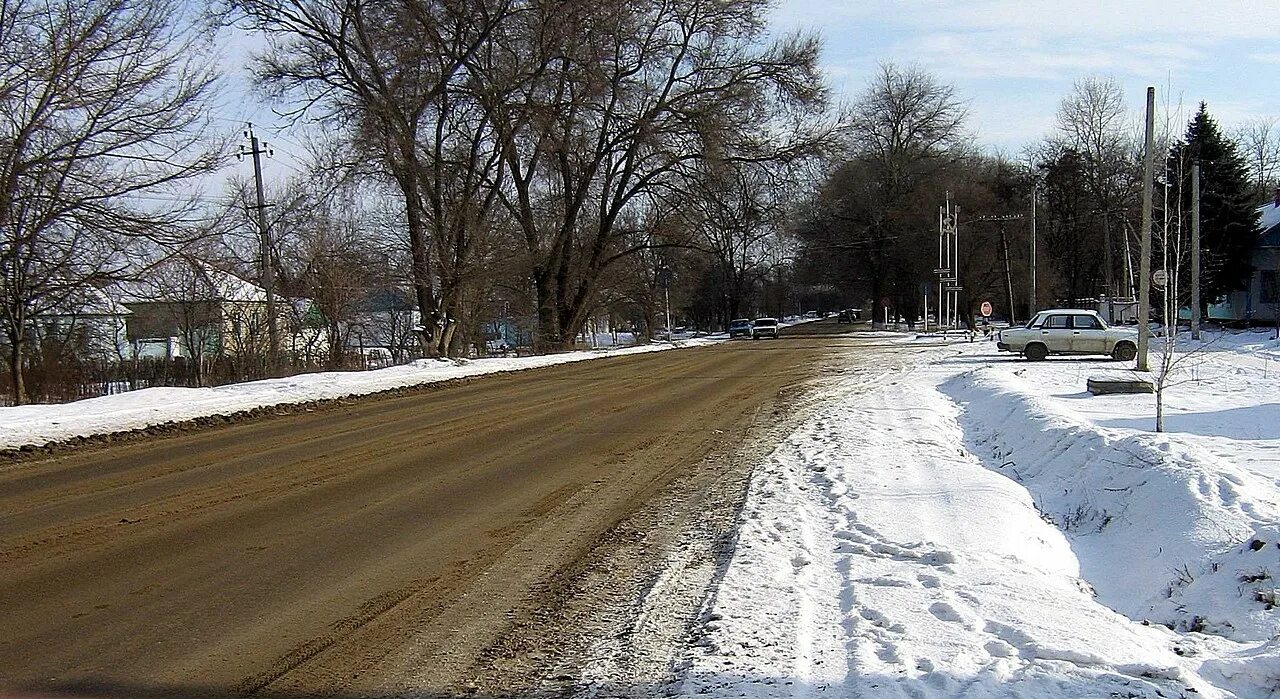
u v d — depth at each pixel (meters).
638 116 41.47
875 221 67.06
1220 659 5.03
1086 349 31.53
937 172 66.44
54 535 8.48
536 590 6.68
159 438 15.33
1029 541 7.80
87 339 30.45
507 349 48.97
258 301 35.72
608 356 42.16
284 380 23.39
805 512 8.76
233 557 7.63
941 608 5.83
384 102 32.69
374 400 21.81
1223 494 8.12
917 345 45.22
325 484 10.90
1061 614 5.74
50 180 20.39
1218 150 45.84
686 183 42.12
